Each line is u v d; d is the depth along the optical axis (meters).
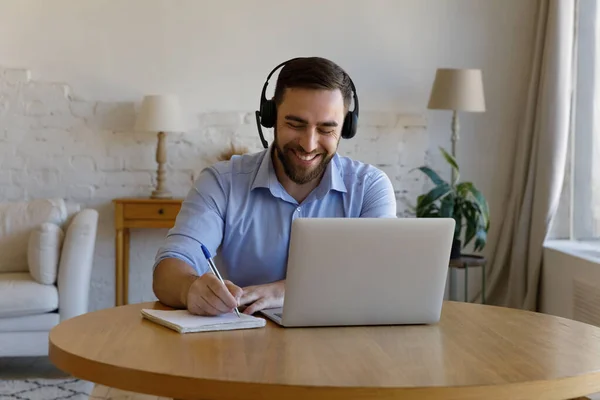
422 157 5.11
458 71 4.63
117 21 4.93
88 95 4.93
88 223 4.11
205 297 1.78
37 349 3.98
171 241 2.11
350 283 1.75
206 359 1.46
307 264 1.72
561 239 4.68
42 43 4.88
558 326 1.84
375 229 1.74
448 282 5.11
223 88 5.00
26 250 4.42
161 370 1.38
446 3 5.06
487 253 5.09
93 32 4.91
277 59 5.02
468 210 4.59
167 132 4.96
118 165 4.96
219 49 4.99
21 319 3.96
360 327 1.79
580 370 1.44
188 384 1.34
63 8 4.88
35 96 4.89
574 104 4.54
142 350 1.52
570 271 4.24
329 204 2.27
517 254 4.76
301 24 5.02
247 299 1.92
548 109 4.49
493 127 5.10
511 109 5.08
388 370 1.41
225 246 2.23
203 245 1.93
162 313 1.81
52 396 3.63
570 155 4.59
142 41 4.95
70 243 4.05
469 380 1.35
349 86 2.06
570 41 4.45
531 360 1.51
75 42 4.90
